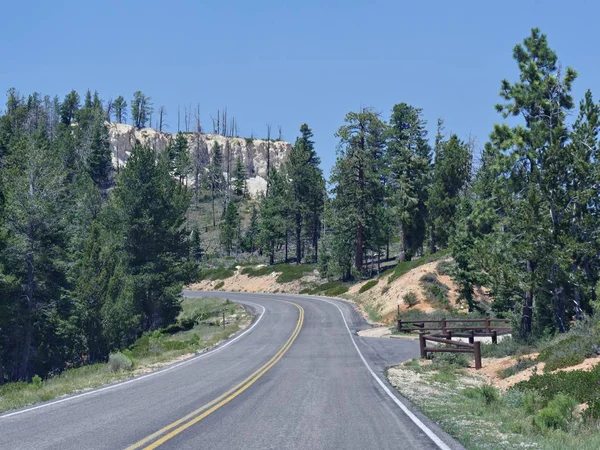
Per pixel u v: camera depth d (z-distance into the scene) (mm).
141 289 48875
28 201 38969
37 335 39375
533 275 23312
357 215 67188
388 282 52375
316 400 12695
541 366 17656
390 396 13430
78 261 43062
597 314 19797
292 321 44906
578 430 9875
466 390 14414
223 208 145125
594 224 23016
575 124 23969
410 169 68375
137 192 52219
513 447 8227
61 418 10859
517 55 26984
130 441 8391
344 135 67312
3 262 37219
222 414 10789
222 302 65250
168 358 26109
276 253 109750
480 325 33438
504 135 26359
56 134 137125
